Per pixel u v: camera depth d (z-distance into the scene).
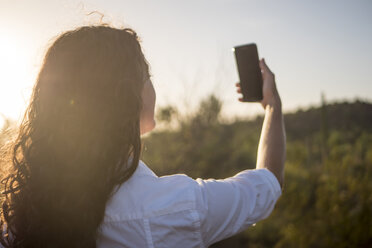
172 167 6.79
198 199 0.71
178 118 7.39
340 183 8.26
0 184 0.85
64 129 0.72
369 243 5.71
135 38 0.81
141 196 0.73
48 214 0.71
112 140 0.72
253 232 6.21
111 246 0.73
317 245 5.91
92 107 0.72
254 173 0.78
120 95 0.73
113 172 0.72
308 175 8.75
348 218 6.13
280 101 0.96
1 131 0.90
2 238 0.83
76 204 0.70
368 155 10.06
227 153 7.25
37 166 0.73
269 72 1.02
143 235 0.70
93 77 0.73
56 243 0.71
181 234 0.70
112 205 0.73
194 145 7.17
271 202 0.77
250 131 7.62
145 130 0.86
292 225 6.27
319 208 6.86
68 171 0.71
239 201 0.73
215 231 0.72
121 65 0.74
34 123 0.77
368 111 44.16
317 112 44.91
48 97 0.76
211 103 7.49
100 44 0.75
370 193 7.02
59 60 0.76
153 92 0.84
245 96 1.14
